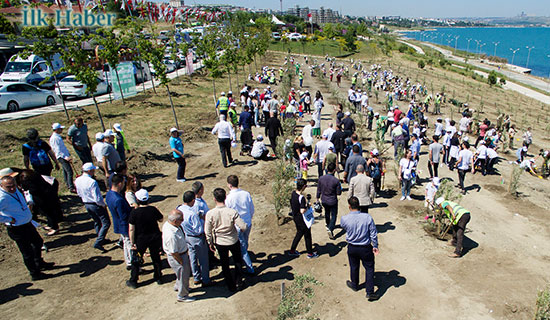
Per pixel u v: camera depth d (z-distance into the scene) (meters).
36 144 8.54
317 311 5.93
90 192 7.22
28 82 20.56
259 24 78.38
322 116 22.52
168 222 5.61
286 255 7.61
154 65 17.50
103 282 6.57
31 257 6.45
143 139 15.11
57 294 6.19
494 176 13.77
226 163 12.87
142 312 5.79
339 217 9.57
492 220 9.88
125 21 19.94
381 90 36.50
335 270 7.11
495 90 53.97
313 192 10.82
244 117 14.16
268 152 13.95
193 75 35.66
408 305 6.16
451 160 13.91
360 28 122.75
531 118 34.38
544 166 15.23
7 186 6.07
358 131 18.27
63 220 8.82
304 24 112.19
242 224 6.01
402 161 10.46
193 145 15.68
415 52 107.44
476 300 6.34
